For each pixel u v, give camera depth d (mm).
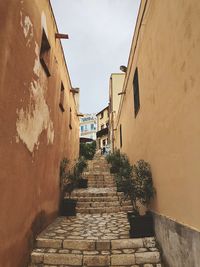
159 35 3811
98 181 9969
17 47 3094
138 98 6145
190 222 2551
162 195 3746
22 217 3381
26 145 3531
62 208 6398
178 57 2900
